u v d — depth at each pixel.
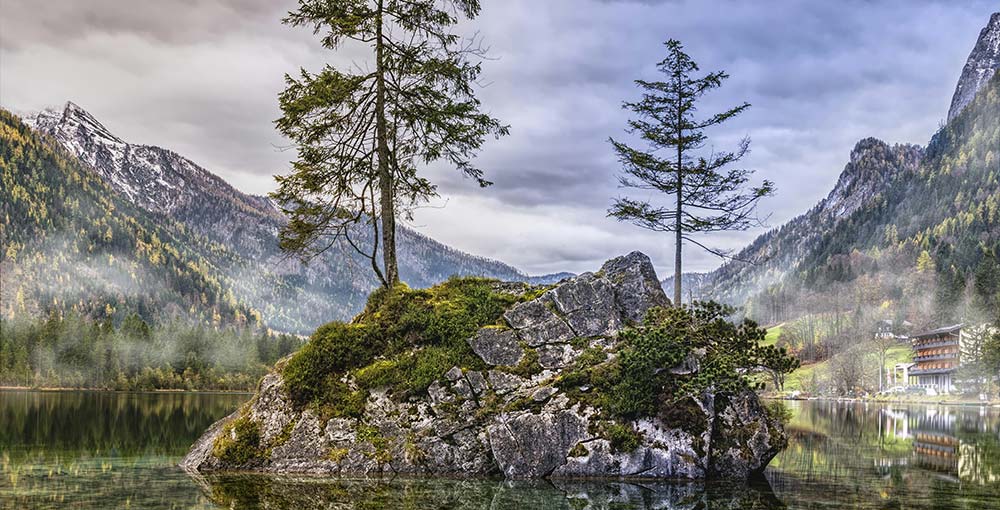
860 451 36.75
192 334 189.12
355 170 31.31
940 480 26.11
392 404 25.88
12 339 182.25
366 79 30.94
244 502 19.03
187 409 70.00
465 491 21.50
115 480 22.41
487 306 28.59
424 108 31.66
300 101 29.95
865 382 158.38
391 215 31.53
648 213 39.69
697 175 39.31
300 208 31.25
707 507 19.86
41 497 19.30
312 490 21.12
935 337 171.50
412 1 31.33
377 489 21.55
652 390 25.02
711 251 40.09
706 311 26.47
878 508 20.14
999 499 21.92
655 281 30.75
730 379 24.62
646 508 19.50
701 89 39.53
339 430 25.31
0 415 55.91
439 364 26.52
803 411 86.81
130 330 188.50
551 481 23.50
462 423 25.22
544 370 26.69
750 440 25.44
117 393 137.62
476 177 32.69
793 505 20.45
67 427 43.75
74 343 174.12
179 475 23.53
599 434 24.45
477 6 31.42
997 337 124.44
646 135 39.66
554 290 28.78
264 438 25.50
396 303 28.78
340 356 26.81
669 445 24.39
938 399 133.50
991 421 66.44
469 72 31.48
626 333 25.69
